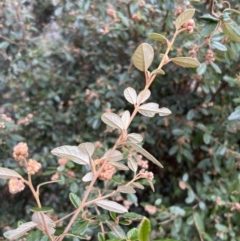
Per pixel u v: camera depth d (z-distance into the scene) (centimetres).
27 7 78
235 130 57
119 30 62
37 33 80
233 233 52
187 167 67
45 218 25
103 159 27
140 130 65
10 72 70
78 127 72
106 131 60
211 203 57
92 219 33
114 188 51
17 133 69
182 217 56
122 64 71
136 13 56
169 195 68
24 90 73
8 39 65
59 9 65
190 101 64
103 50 72
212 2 40
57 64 77
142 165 46
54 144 71
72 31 73
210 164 60
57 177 49
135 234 24
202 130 59
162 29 58
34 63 68
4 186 68
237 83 52
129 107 67
